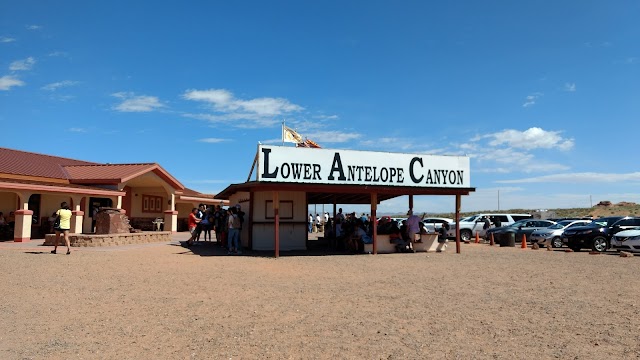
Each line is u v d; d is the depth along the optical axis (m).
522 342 7.04
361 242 21.14
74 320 8.25
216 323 8.09
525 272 14.61
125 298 10.11
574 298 10.39
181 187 37.09
